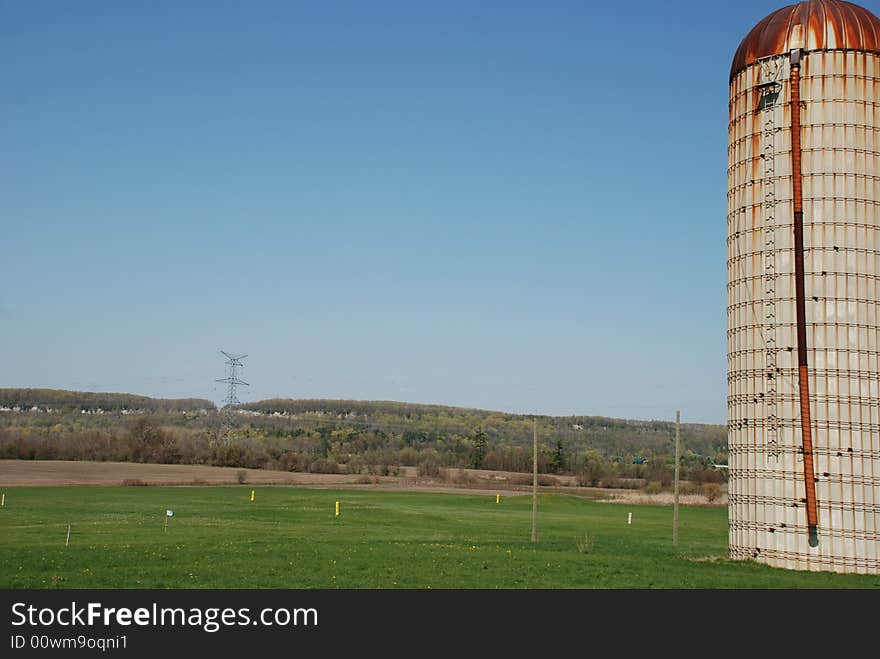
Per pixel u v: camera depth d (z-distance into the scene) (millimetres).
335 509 94188
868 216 48469
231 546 53031
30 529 64875
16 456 189875
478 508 103812
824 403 47562
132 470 164875
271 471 180125
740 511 50469
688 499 129625
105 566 43812
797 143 49094
